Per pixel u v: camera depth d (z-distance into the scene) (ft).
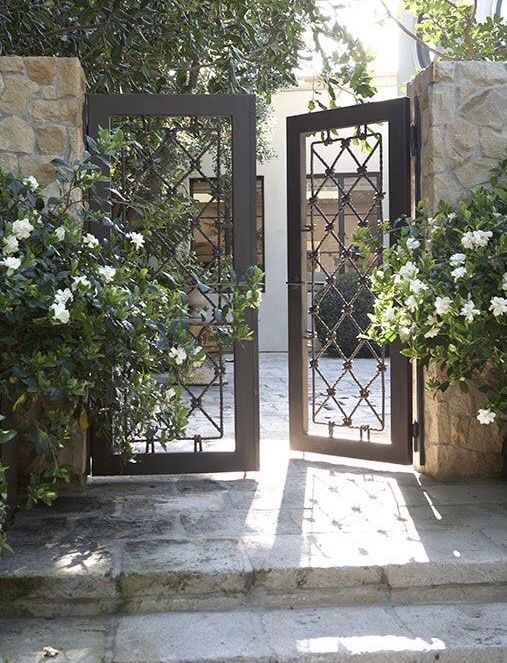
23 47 13.92
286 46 15.51
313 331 13.87
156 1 13.66
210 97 11.93
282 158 36.27
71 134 11.25
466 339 9.76
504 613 8.13
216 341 10.95
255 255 12.11
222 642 7.45
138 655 7.20
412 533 9.44
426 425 12.23
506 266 10.05
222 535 9.37
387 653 7.26
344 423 13.33
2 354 8.55
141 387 9.64
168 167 15.48
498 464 12.05
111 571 8.22
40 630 7.79
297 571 8.34
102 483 11.96
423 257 10.43
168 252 12.32
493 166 11.80
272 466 12.98
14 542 9.16
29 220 8.85
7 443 9.64
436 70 11.72
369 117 12.60
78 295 8.49
